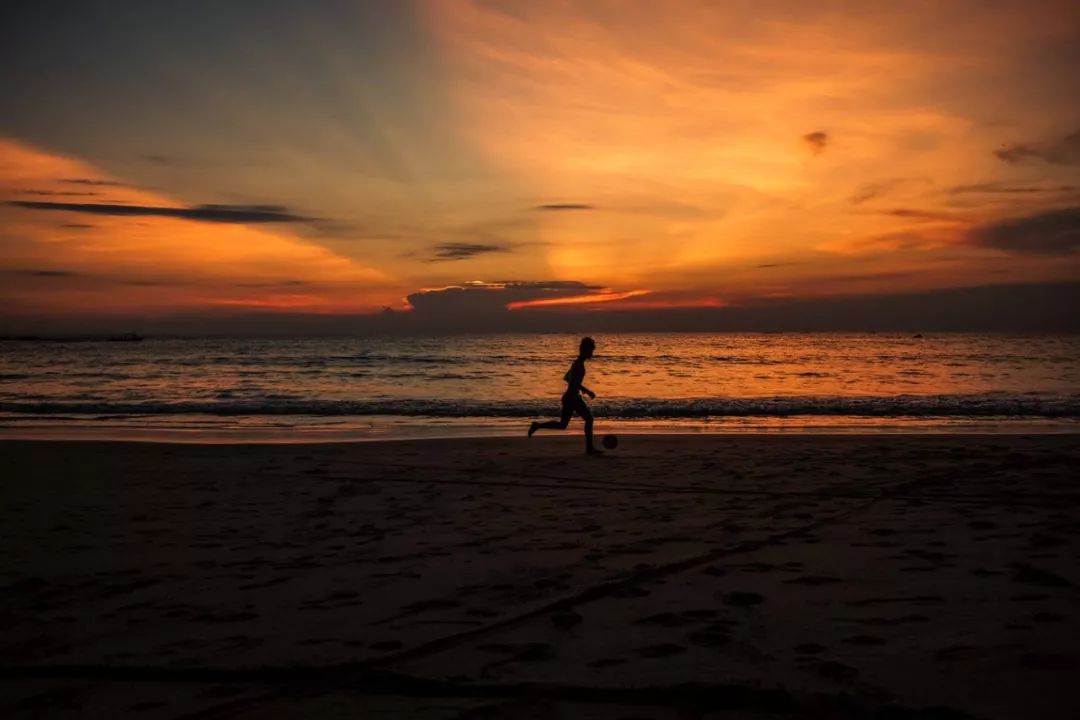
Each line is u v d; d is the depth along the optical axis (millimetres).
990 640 3340
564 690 2914
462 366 51656
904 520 6141
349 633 3707
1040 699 2705
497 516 6789
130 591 4586
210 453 11734
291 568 5074
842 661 3141
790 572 4625
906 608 3857
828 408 19672
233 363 56656
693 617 3795
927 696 2750
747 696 2779
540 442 12867
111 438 15234
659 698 2824
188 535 6211
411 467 10031
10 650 3561
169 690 3061
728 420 18172
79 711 2863
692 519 6418
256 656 3402
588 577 4641
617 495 7727
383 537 6012
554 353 77562
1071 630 3449
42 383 35312
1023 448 10938
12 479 9367
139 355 75000
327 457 11156
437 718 2705
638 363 55094
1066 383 32188
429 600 4250
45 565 5258
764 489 7836
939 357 62500
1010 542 5309
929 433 14883
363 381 36531
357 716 2748
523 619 3850
